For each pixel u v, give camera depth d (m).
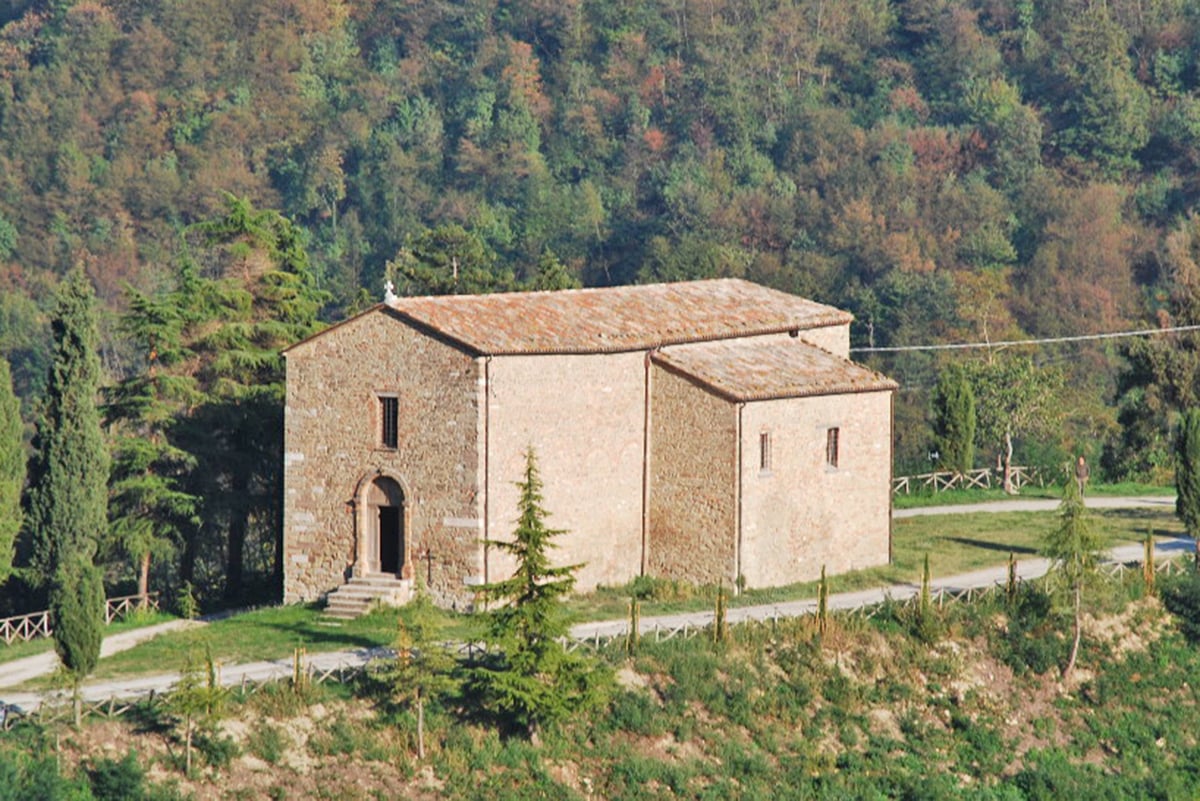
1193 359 114.19
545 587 68.69
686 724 70.75
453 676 70.06
